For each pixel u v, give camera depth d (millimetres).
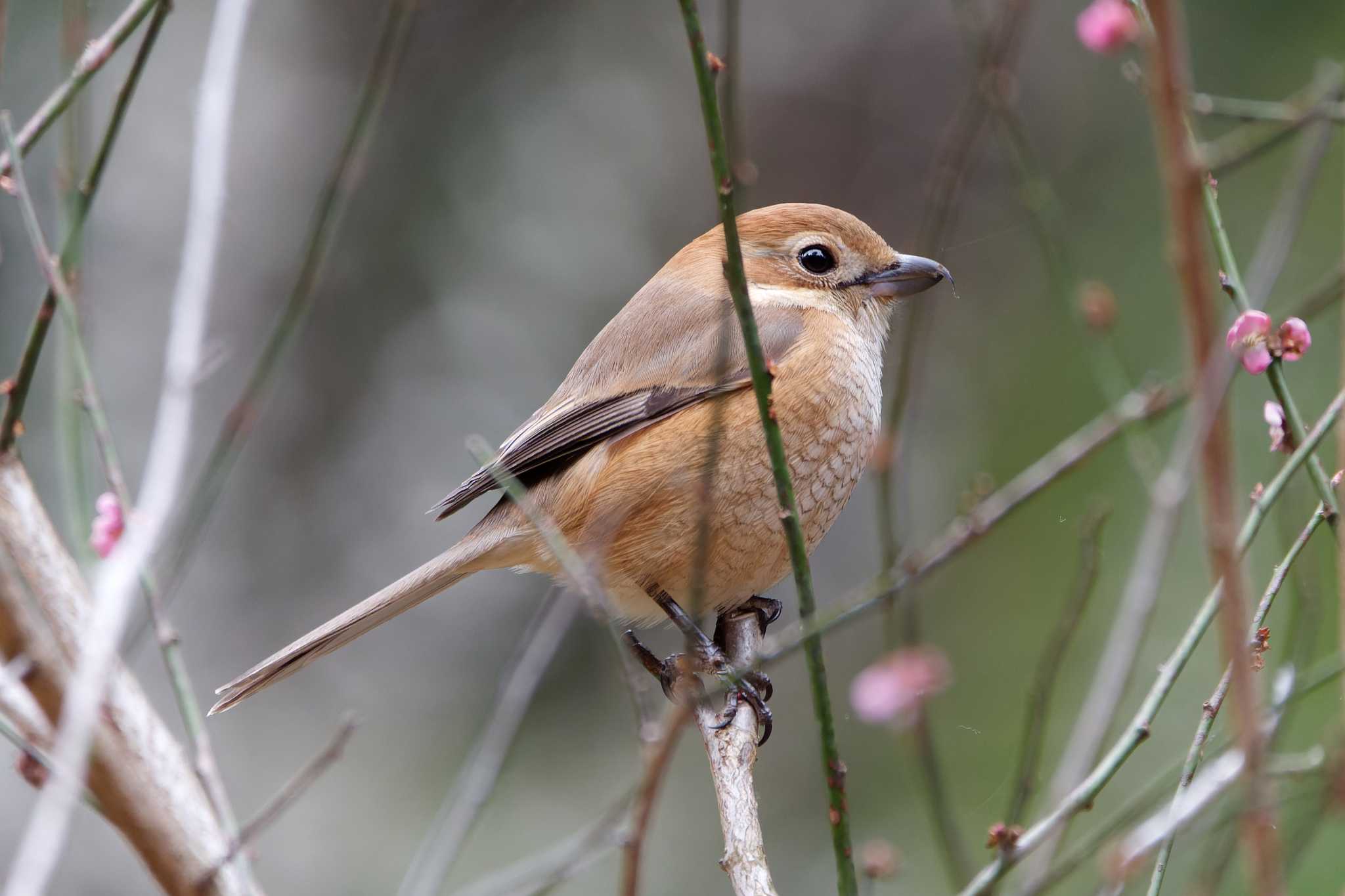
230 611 12281
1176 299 10812
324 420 12883
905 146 14875
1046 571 10758
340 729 4906
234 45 5496
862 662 12664
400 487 12820
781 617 8336
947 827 6238
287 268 13039
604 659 12008
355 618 7633
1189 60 11422
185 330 4867
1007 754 10062
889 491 6777
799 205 8406
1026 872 5855
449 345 13172
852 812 10820
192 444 12430
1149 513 10203
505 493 8031
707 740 6770
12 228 12055
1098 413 11656
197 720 5426
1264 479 9273
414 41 13602
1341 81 6453
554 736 11828
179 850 4352
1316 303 6328
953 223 10875
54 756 3730
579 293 13570
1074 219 12703
